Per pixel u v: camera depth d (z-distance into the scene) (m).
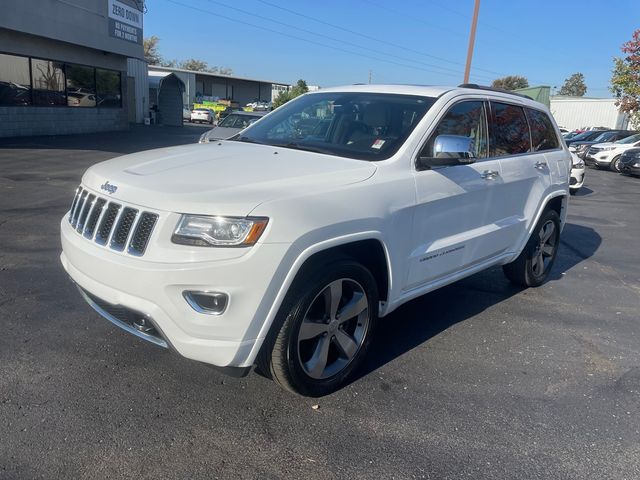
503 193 4.52
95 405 3.04
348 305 3.29
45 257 5.53
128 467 2.57
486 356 4.02
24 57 19.05
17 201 8.20
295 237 2.75
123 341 3.79
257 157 3.46
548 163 5.21
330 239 2.93
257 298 2.68
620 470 2.79
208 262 2.60
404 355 3.94
